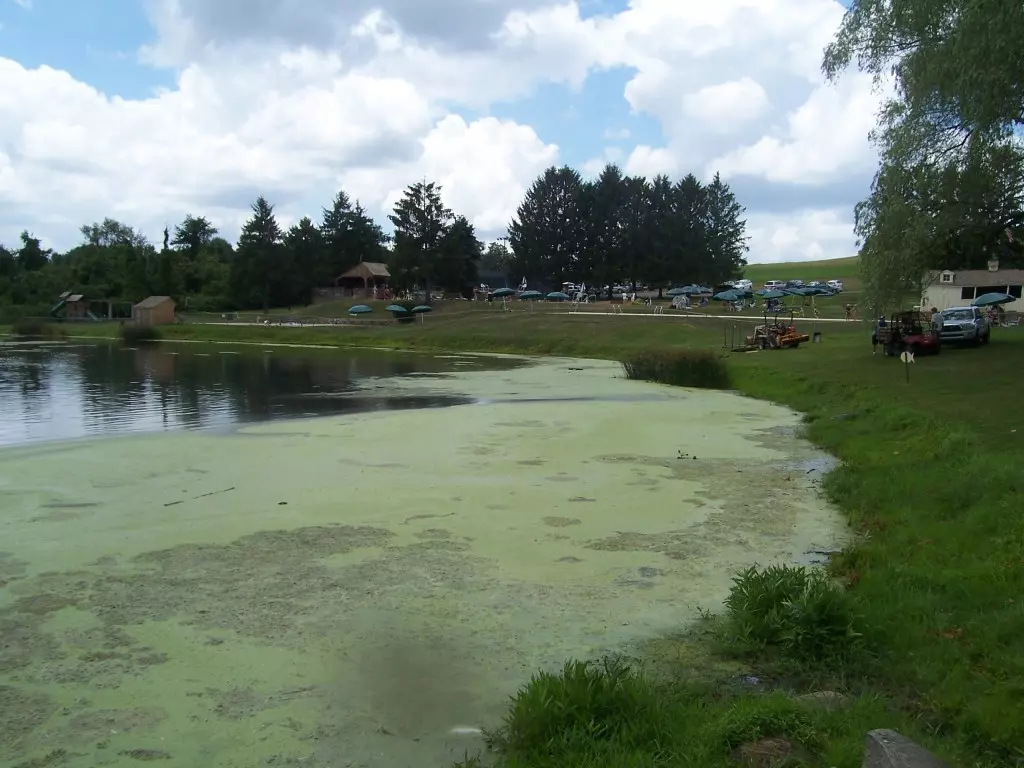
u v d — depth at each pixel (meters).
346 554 9.12
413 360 49.50
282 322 82.50
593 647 6.56
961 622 6.48
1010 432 13.39
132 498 11.91
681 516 10.88
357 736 5.17
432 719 5.39
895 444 14.73
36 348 61.75
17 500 11.80
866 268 24.73
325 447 16.42
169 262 103.19
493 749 4.98
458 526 10.34
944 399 18.30
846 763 4.25
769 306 64.88
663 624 7.07
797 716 4.81
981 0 16.61
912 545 8.80
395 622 7.12
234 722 5.35
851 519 10.51
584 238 100.62
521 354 55.50
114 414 23.12
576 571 8.56
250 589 7.96
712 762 4.39
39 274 109.69
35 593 7.84
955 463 11.71
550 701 4.96
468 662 6.29
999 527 8.48
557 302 87.25
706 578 8.34
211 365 44.91
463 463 14.63
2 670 6.12
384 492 12.27
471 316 73.44
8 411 23.98
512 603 7.60
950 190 21.94
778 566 8.64
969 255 24.06
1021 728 4.79
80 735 5.16
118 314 98.75
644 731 4.77
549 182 101.88
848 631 6.17
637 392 28.77
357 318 81.75
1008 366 24.14
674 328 54.84
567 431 18.58
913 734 4.73
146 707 5.55
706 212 97.31
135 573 8.45
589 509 11.24
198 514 10.94
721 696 5.52
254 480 13.18
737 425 19.78
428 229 90.38
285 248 103.69
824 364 30.30
